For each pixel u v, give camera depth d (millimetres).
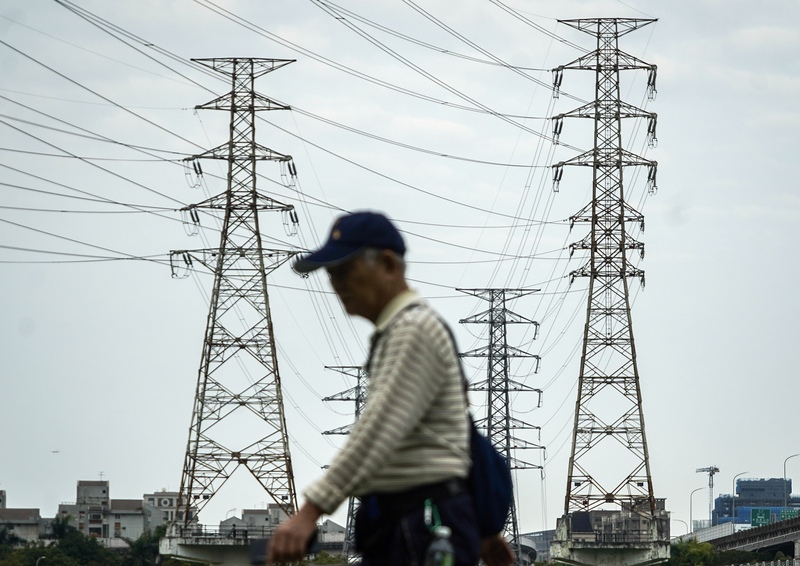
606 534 131500
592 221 133375
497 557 11695
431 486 10086
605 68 134625
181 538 116188
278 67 123000
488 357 143250
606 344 131625
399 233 10750
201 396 118375
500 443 142125
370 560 10305
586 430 130500
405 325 10117
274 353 119562
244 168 121250
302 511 9805
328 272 10695
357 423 9969
